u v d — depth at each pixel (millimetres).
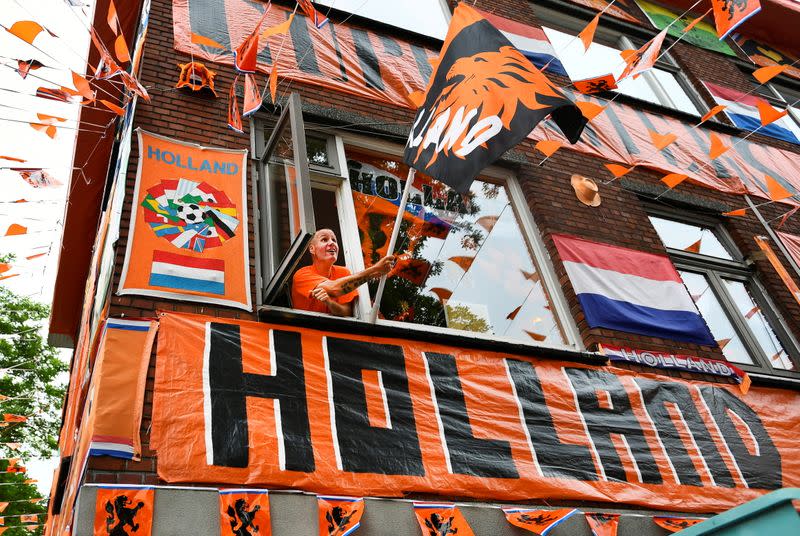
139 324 4852
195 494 4102
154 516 3930
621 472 5695
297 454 4641
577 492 5371
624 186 8812
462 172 5164
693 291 8484
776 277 8930
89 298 9203
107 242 6203
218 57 7262
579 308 7031
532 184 8055
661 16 13266
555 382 6098
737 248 9258
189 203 5770
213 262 5488
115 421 4359
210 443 4453
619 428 6016
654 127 10070
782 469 6367
